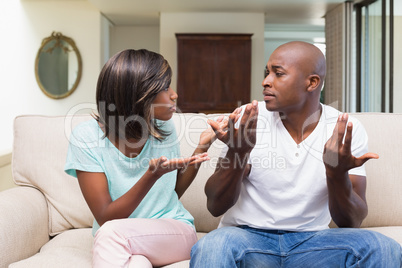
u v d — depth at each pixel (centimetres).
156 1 769
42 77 841
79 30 846
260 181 132
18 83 841
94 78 849
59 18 845
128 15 895
